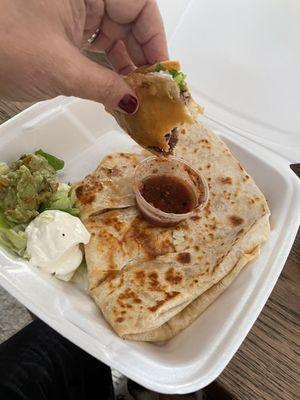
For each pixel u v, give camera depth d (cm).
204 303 23
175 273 24
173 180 28
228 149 29
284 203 27
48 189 25
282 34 31
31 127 27
